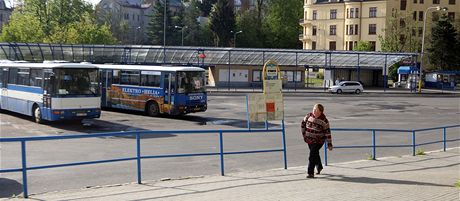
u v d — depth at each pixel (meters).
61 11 82.44
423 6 99.69
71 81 24.83
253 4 146.00
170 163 15.15
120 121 28.20
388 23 90.12
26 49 62.38
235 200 8.88
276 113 13.66
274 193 9.66
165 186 10.55
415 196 9.43
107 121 28.02
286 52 71.19
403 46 86.50
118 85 33.41
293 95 55.75
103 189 10.19
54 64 24.81
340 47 103.69
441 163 16.03
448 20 88.19
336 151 19.20
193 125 27.31
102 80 34.44
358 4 99.62
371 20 98.44
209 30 114.81
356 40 100.31
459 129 28.91
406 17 86.94
